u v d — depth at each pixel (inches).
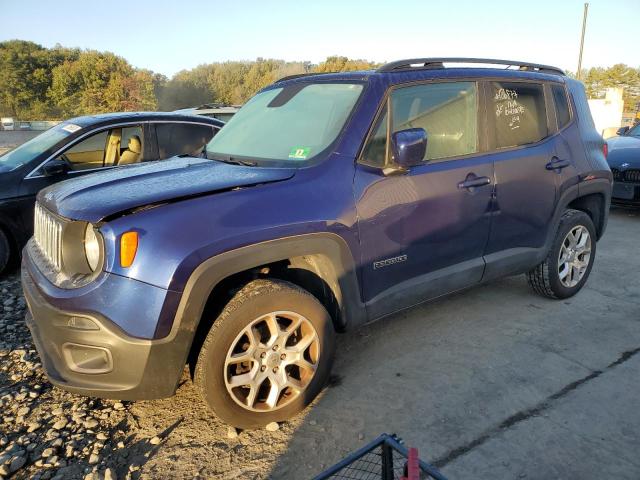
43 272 112.9
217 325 104.1
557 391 125.2
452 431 111.7
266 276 116.4
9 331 161.2
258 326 112.0
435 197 132.6
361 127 124.6
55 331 101.7
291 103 145.1
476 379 131.2
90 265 102.0
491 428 112.3
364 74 134.6
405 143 118.7
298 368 119.6
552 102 166.6
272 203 109.5
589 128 178.7
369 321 129.5
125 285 96.5
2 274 211.0
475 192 140.7
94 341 97.7
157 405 123.2
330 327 117.5
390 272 128.5
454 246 140.0
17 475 100.9
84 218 100.7
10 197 208.2
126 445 109.5
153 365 98.7
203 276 99.7
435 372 135.0
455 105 141.9
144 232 97.9
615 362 137.8
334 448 107.3
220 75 4023.1
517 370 134.9
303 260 121.1
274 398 111.8
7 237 210.5
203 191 106.6
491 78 150.9
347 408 120.6
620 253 232.8
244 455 106.1
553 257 169.2
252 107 160.4
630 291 186.7
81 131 228.4
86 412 120.0
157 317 96.9
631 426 112.0
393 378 132.7
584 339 150.9
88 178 126.9
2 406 121.8
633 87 2706.7
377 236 123.2
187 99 3902.6
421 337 154.2
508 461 102.4
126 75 3107.8
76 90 3088.1
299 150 126.6
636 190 286.2
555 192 162.2
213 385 104.4
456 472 99.7
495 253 152.3
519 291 187.8
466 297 183.0
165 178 117.1
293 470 101.7
